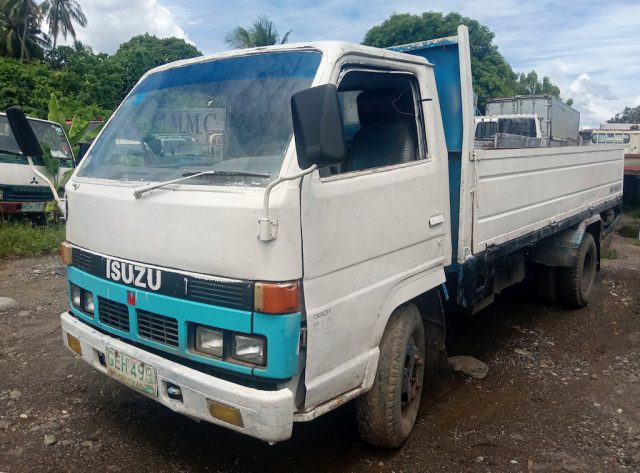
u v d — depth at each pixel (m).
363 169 3.39
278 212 2.58
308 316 2.72
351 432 3.83
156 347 2.96
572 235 6.38
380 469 3.44
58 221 10.26
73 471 3.28
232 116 3.14
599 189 7.23
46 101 24.19
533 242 5.38
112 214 3.12
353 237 3.00
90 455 3.44
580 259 6.53
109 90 28.95
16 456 3.40
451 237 4.01
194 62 3.57
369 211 3.11
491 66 28.14
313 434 3.79
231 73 3.32
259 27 28.45
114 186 3.22
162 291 2.89
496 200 4.45
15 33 36.81
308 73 3.06
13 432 3.67
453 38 3.89
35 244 8.91
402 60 3.53
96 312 3.31
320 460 3.50
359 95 3.63
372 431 3.44
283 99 3.04
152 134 3.43
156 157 3.36
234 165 2.95
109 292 3.17
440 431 3.91
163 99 3.52
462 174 3.93
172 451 3.52
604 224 7.93
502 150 4.46
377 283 3.21
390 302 3.32
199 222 2.74
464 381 4.73
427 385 4.62
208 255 2.72
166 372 2.84
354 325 3.05
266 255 2.59
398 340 3.43
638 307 6.95
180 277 2.81
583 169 6.52
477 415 4.16
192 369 2.79
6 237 8.95
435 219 3.71
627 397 4.50
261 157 2.91
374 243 3.16
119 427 3.77
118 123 3.70
